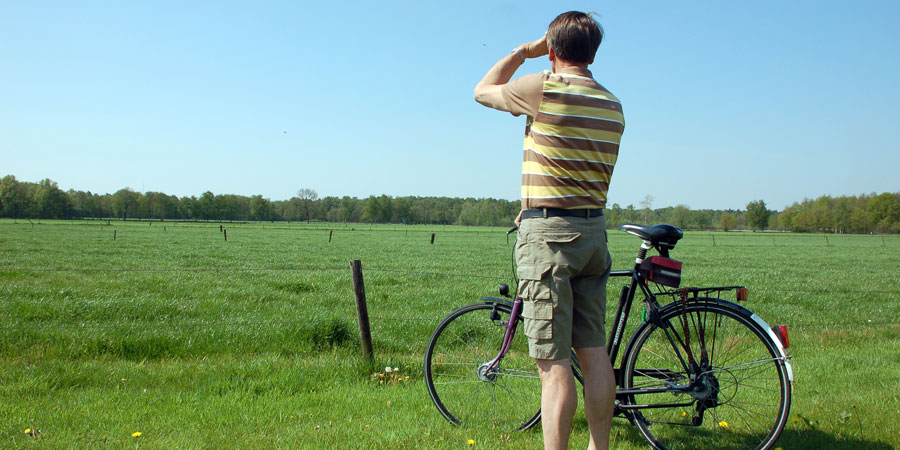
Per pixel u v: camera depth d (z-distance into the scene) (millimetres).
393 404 3812
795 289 14422
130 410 3576
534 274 2363
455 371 3473
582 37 2355
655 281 2869
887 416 3516
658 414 3199
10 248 26422
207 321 7727
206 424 3334
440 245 41938
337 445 2992
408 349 6309
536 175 2367
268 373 4688
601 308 2543
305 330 6438
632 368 2992
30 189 131875
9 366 4781
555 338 2350
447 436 3148
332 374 4699
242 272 16266
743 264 26875
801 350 5922
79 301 9234
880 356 5527
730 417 3145
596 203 2365
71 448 2867
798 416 3344
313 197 178375
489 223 162000
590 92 2332
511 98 2416
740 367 2857
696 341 2912
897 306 10867
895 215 120000
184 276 14750
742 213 147875
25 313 8062
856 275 20391
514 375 3295
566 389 2361
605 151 2342
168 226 83812
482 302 3408
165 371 4719
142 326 6777
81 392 4039
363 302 4910
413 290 12414
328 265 20906
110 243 33625
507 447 2967
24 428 3166
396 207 171500
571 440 3070
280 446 2979
